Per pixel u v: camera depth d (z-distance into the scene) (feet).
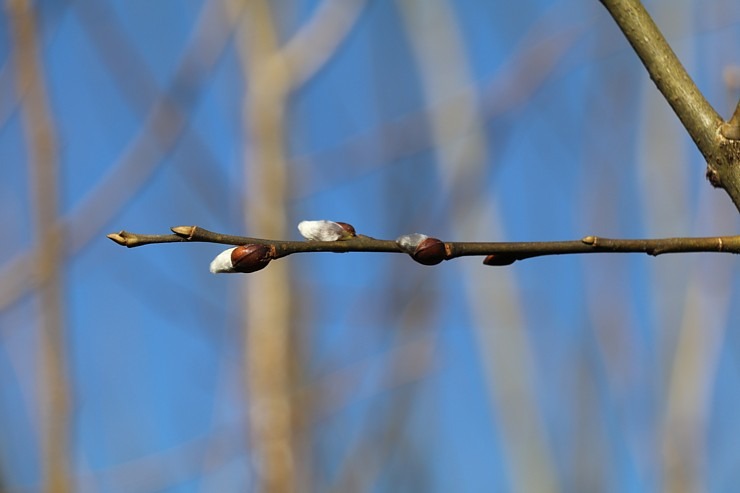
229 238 8.05
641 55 9.50
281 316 20.56
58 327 16.57
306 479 19.74
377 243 8.27
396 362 21.03
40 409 16.46
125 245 7.77
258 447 19.72
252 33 21.86
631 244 8.27
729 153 8.89
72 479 16.06
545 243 8.31
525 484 20.83
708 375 20.86
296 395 20.13
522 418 21.44
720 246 8.23
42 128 16.80
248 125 21.54
